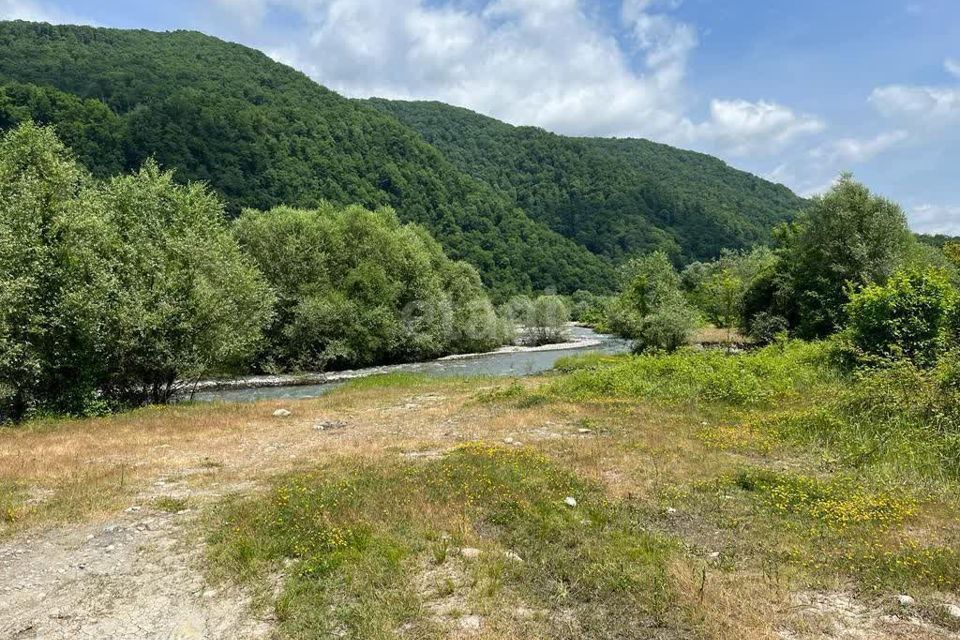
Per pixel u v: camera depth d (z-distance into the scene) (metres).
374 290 39.31
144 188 21.28
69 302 16.09
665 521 7.05
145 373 19.44
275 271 35.19
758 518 7.09
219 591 5.66
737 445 10.57
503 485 8.09
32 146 18.11
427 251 49.16
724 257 70.56
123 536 7.09
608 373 18.17
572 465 9.32
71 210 17.34
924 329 16.38
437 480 8.38
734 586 5.36
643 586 5.37
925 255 33.00
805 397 14.58
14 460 10.68
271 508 7.48
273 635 4.87
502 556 6.05
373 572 5.74
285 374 34.16
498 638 4.61
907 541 6.27
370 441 11.88
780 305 36.94
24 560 6.48
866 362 16.45
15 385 16.19
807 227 34.53
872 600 5.18
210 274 19.83
